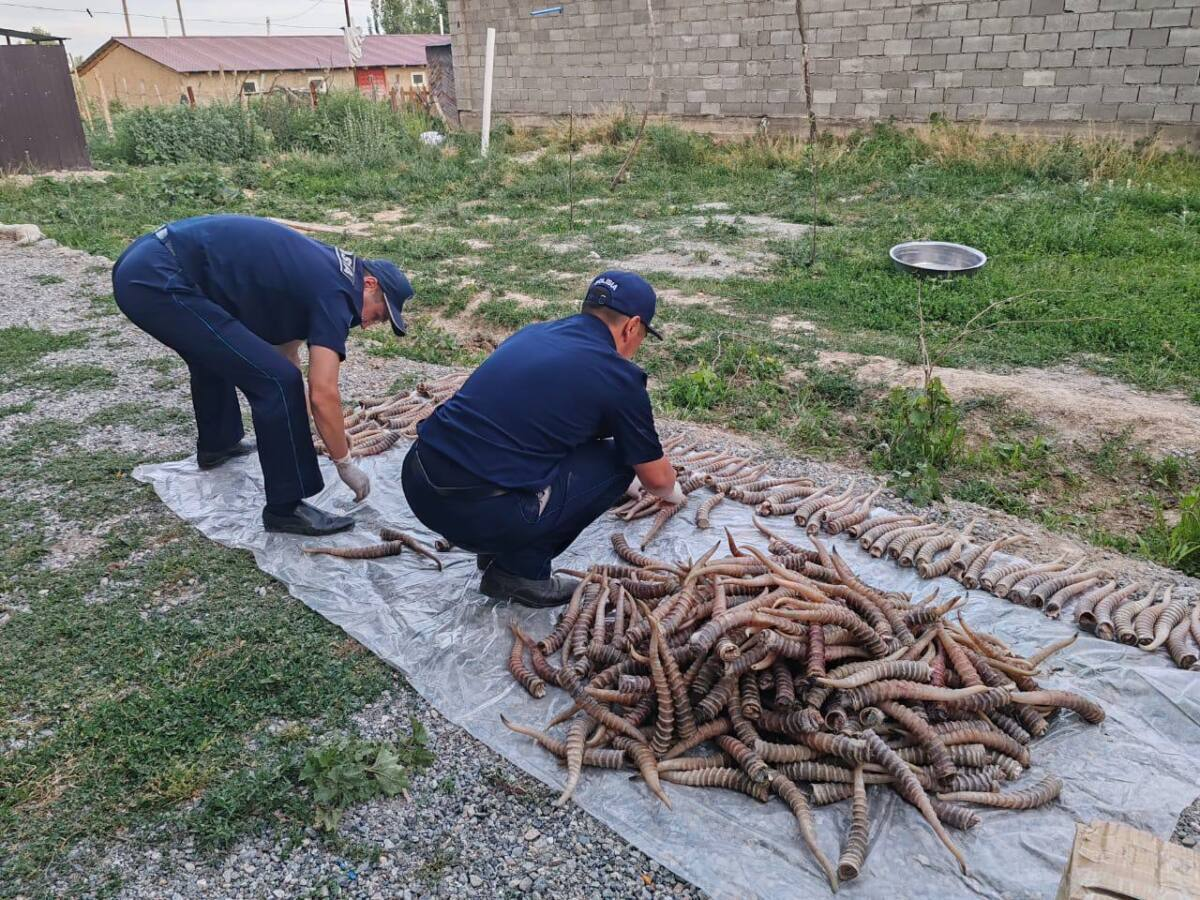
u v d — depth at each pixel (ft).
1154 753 9.20
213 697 10.26
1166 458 17.62
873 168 49.39
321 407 12.44
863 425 19.45
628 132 61.16
